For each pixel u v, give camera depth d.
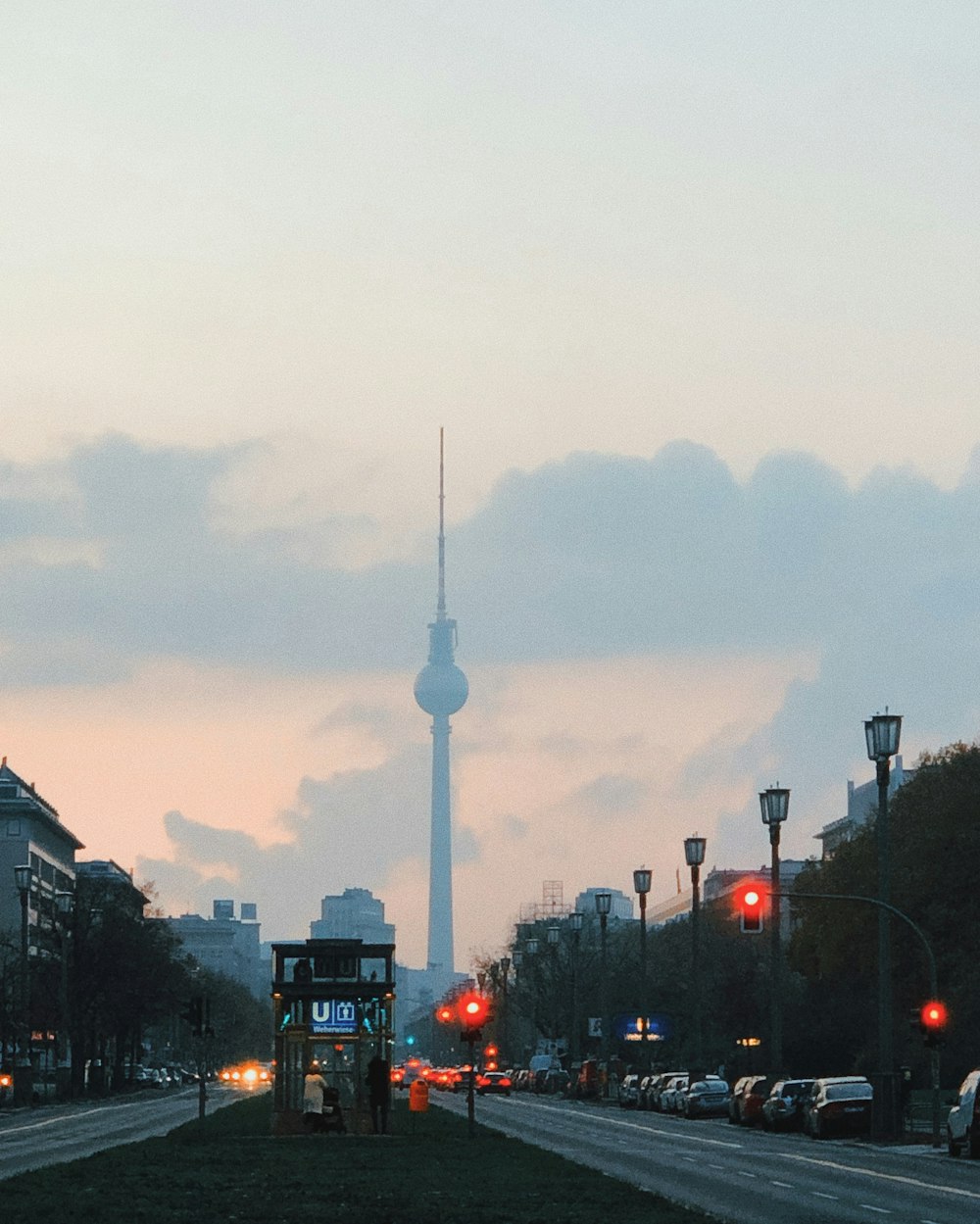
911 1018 71.44
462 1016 70.38
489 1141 67.31
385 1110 71.69
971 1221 35.12
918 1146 68.94
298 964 72.31
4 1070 147.25
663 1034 169.38
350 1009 72.12
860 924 108.12
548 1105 131.88
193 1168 50.84
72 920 165.62
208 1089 192.00
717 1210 37.69
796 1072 147.12
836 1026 145.38
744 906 73.25
